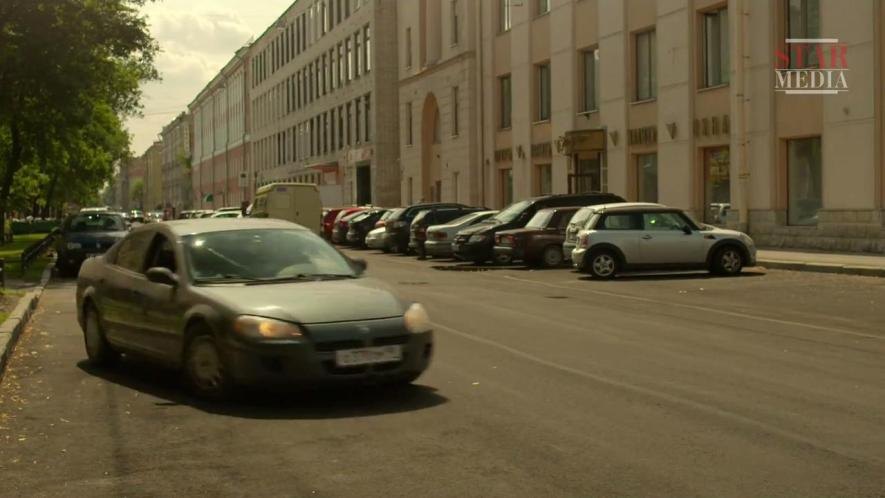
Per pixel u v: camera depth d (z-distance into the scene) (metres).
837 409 7.95
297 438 7.16
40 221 73.94
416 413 7.95
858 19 24.59
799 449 6.66
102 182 66.12
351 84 66.94
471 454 6.62
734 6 28.53
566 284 20.62
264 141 95.94
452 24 48.75
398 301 8.63
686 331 12.92
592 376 9.56
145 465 6.51
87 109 31.72
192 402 8.56
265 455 6.70
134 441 7.19
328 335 8.04
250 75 102.50
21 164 44.34
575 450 6.68
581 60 37.50
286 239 9.71
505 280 22.02
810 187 26.81
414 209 36.00
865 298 16.62
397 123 61.75
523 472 6.16
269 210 45.66
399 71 57.66
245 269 9.20
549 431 7.26
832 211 25.55
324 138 74.62
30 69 28.84
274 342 7.96
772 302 16.41
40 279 24.39
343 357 8.05
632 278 21.73
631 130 33.97
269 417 7.89
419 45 53.91
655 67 33.03
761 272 22.17
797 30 26.86
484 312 15.31
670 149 31.77
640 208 21.78
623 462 6.36
